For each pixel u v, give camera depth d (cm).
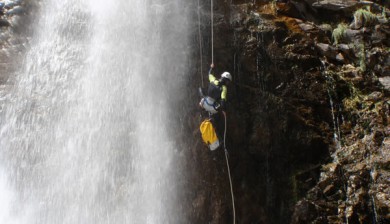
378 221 639
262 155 717
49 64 845
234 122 720
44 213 730
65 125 778
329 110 760
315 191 693
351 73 810
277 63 765
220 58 748
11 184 749
